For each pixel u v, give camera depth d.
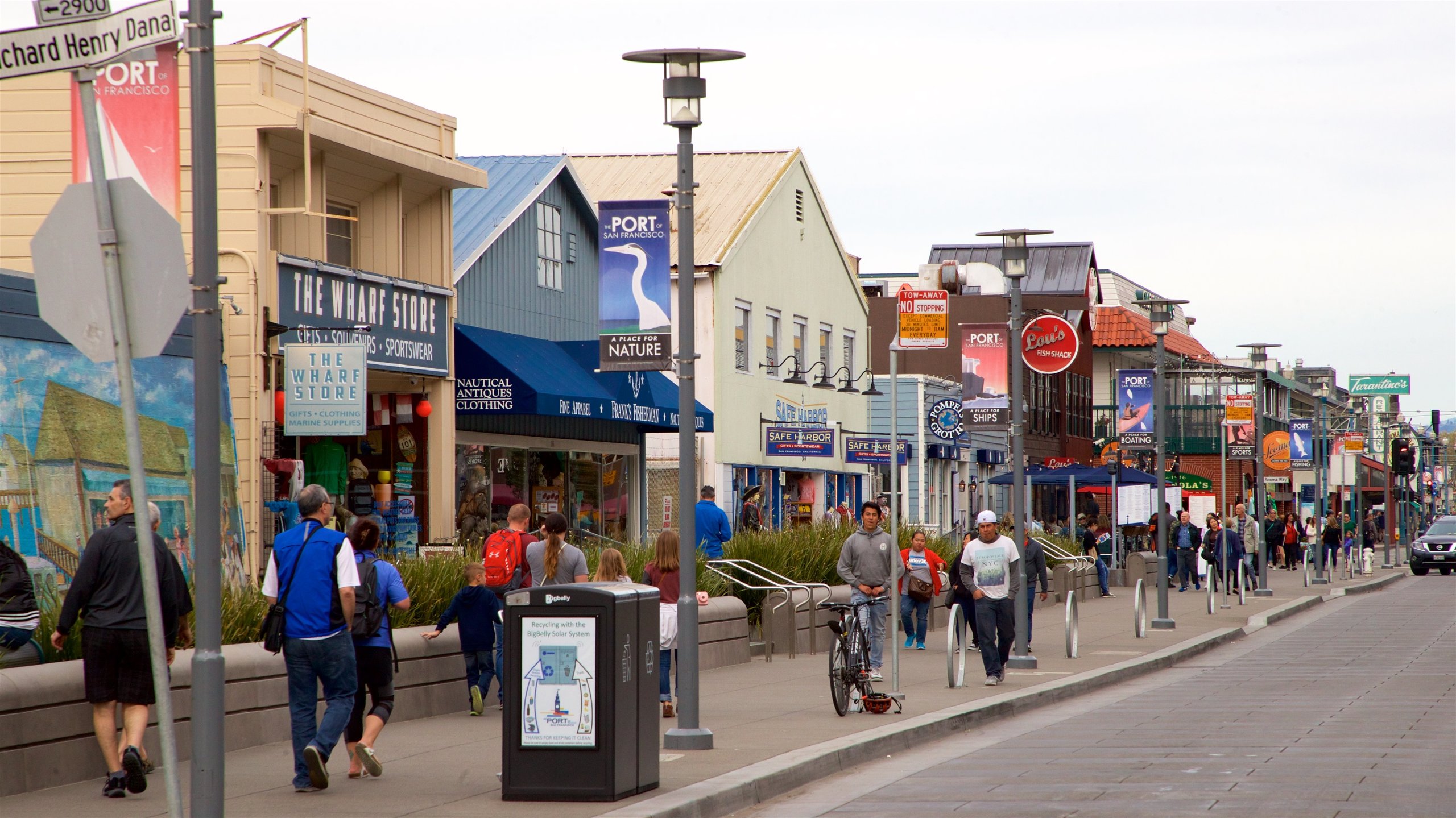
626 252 16.06
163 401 22.31
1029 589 31.88
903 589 29.20
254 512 23.83
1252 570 52.78
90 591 12.80
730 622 26.25
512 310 33.47
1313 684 24.06
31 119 25.06
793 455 45.47
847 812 13.28
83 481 20.22
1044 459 72.75
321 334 25.81
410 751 15.80
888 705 19.16
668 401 36.44
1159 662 27.67
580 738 12.79
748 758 15.20
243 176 24.45
